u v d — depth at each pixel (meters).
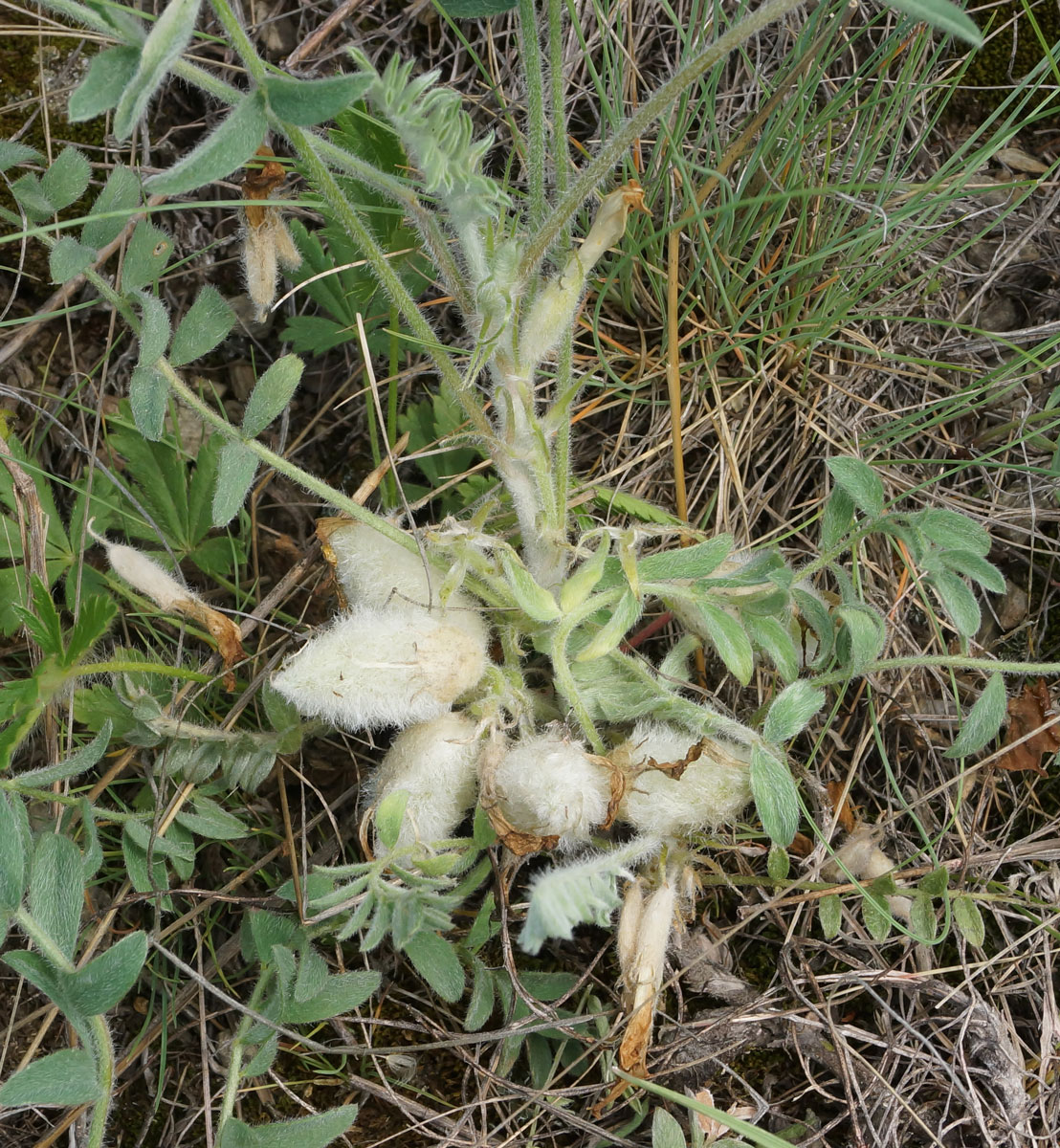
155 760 0.23
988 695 0.21
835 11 0.24
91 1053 0.20
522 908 0.23
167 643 0.24
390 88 0.18
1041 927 0.23
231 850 0.24
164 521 0.24
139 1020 0.23
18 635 0.24
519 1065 0.23
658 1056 0.23
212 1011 0.23
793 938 0.23
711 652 0.24
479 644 0.22
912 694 0.24
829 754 0.24
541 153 0.21
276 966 0.21
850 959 0.23
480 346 0.20
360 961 0.23
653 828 0.21
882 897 0.23
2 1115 0.22
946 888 0.22
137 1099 0.23
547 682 0.24
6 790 0.20
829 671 0.23
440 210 0.23
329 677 0.21
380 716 0.21
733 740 0.22
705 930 0.24
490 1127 0.23
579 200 0.20
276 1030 0.21
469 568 0.22
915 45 0.24
